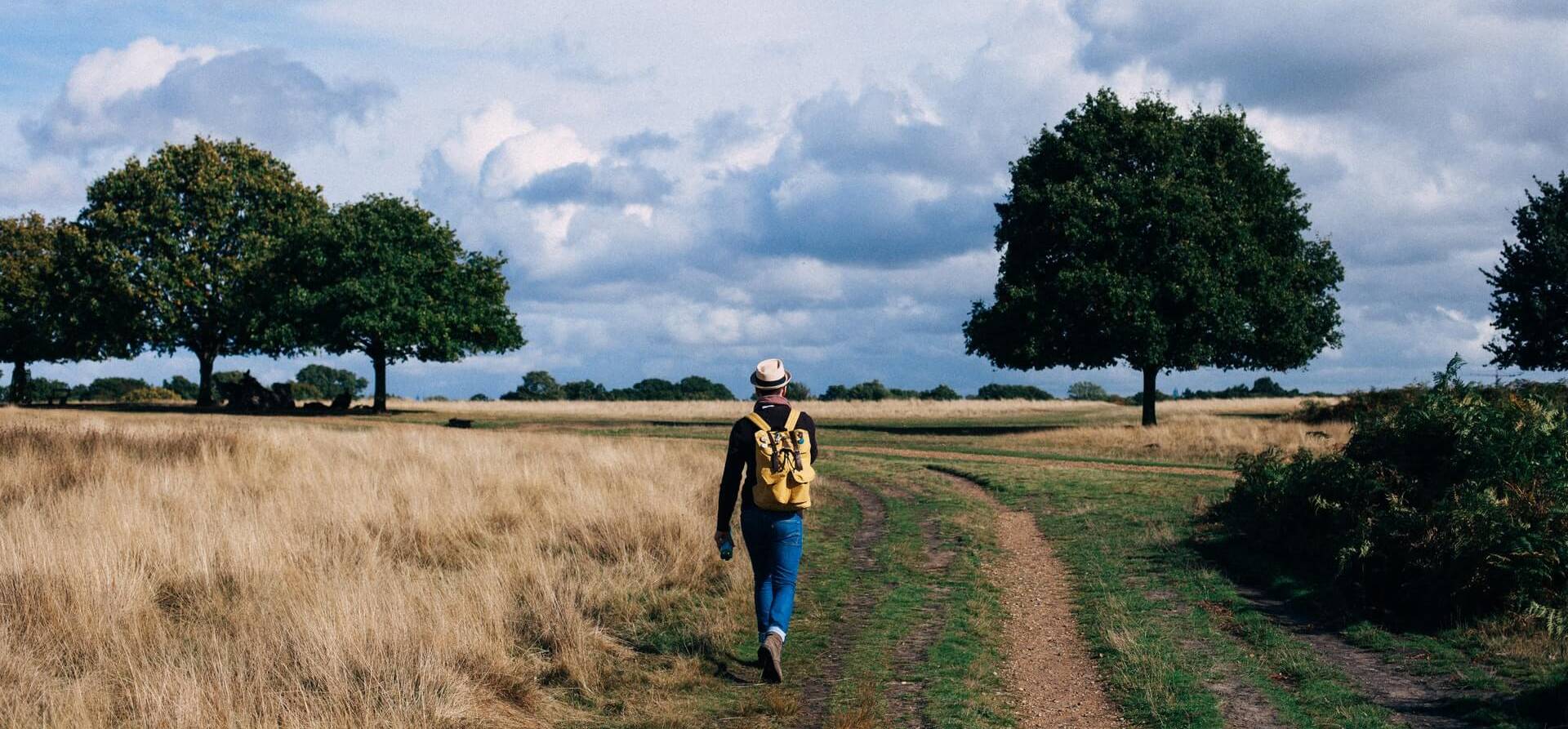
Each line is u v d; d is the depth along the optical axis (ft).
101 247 159.84
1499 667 21.13
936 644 23.86
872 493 53.57
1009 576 32.27
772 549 21.12
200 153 169.68
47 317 171.94
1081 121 123.03
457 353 160.15
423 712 17.63
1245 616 26.45
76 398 246.68
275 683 18.89
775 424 21.35
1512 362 121.80
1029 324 114.73
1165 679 20.94
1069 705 19.65
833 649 23.65
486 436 76.64
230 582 26.48
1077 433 98.17
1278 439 82.28
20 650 19.72
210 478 42.63
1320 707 19.19
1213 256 114.83
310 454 54.39
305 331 154.30
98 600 22.45
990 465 66.54
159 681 17.93
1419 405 32.78
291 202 176.04
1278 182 124.98
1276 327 117.19
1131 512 43.32
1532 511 26.35
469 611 23.13
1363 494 30.86
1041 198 118.42
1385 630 24.70
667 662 22.40
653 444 73.26
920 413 204.13
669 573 30.35
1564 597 24.34
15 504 34.47
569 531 35.63
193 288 163.53
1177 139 118.52
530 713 18.93
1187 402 243.60
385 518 35.47
